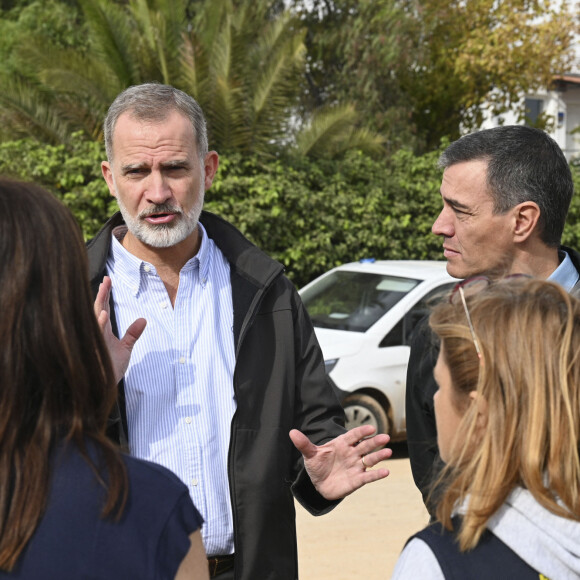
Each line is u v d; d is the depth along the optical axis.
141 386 2.65
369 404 7.61
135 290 2.79
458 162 2.57
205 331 2.78
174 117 2.78
